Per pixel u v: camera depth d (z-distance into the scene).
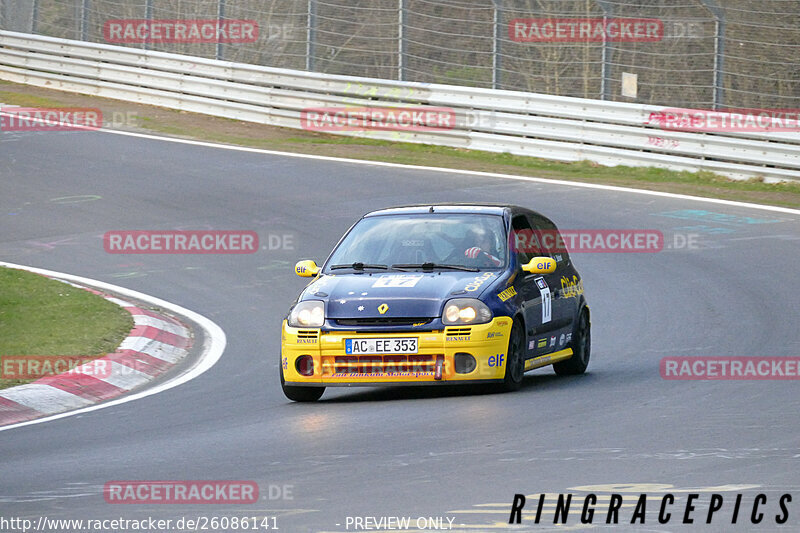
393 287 29.61
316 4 87.25
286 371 29.47
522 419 25.25
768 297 42.19
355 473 20.48
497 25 80.81
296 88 83.81
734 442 21.95
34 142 77.94
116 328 39.28
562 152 73.25
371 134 80.38
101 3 98.94
